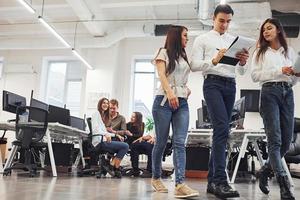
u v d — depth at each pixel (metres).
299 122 4.18
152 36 8.21
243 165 5.16
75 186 2.77
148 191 2.52
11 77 9.35
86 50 8.80
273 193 2.63
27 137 4.04
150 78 9.23
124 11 8.21
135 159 4.97
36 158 5.04
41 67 9.38
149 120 7.91
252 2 6.51
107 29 8.59
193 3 6.93
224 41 2.35
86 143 4.97
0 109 8.95
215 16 2.38
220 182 2.13
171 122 2.33
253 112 8.06
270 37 2.35
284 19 6.83
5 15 8.47
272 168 2.28
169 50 2.34
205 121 4.38
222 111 2.18
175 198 2.12
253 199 2.18
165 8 7.99
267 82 2.29
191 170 4.95
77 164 5.49
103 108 4.89
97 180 3.66
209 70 2.24
